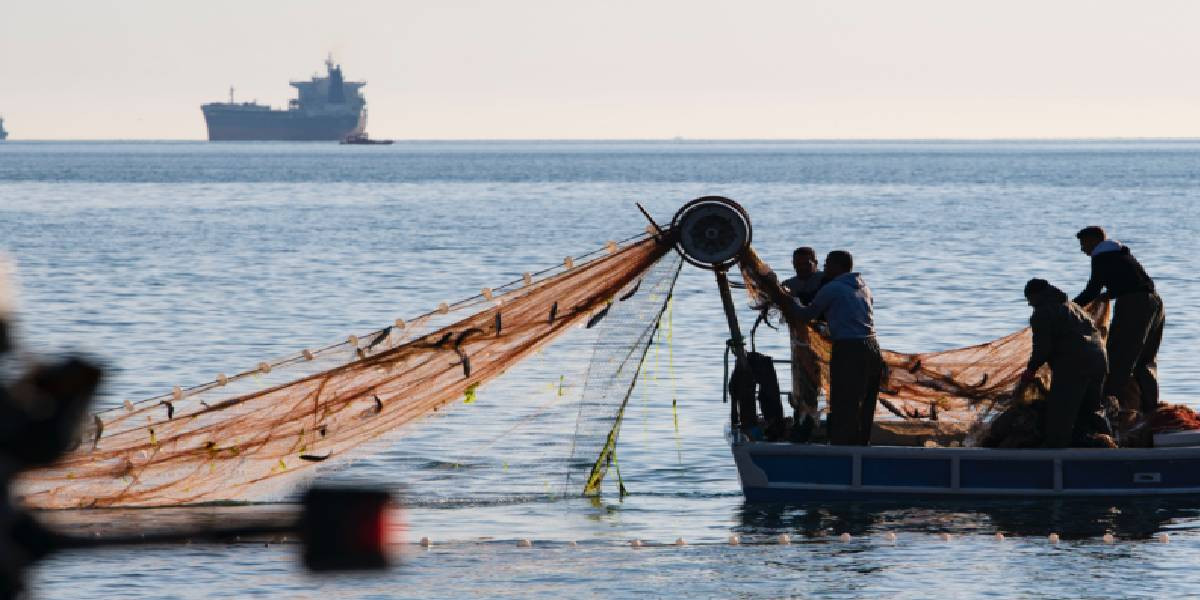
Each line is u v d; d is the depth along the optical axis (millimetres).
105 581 29359
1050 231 176750
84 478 35281
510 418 50594
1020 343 39969
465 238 166000
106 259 130250
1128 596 28438
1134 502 37688
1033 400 39188
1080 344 37625
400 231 180125
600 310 38438
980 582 29656
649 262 37938
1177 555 31938
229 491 36281
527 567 31344
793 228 188375
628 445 46594
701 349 69875
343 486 8719
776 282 38375
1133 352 40156
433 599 28594
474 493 39531
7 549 9273
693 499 38969
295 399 36375
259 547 32156
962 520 35844
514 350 37375
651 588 29469
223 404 36094
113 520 34344
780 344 71938
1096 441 38406
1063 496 37844
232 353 67875
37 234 170125
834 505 37750
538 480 41062
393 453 44969
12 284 9562
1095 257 40469
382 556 8625
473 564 31625
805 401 39844
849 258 38344
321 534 8562
